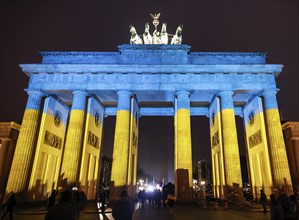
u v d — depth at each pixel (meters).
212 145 57.72
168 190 36.53
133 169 54.53
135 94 53.44
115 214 11.49
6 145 52.06
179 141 46.47
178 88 49.78
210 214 30.17
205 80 50.22
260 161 49.81
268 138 47.12
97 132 57.41
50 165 51.88
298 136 49.09
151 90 50.19
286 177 42.78
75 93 50.12
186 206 40.56
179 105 48.84
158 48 52.38
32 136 46.94
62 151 57.53
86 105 51.78
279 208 14.97
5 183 49.75
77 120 48.16
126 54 52.31
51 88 50.19
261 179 49.00
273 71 49.84
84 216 28.75
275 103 47.97
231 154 45.25
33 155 46.72
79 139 47.47
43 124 49.38
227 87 49.59
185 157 45.22
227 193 43.09
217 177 52.31
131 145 50.38
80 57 52.78
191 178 44.19
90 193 52.09
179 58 51.72
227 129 47.03
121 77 50.88
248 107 57.16
